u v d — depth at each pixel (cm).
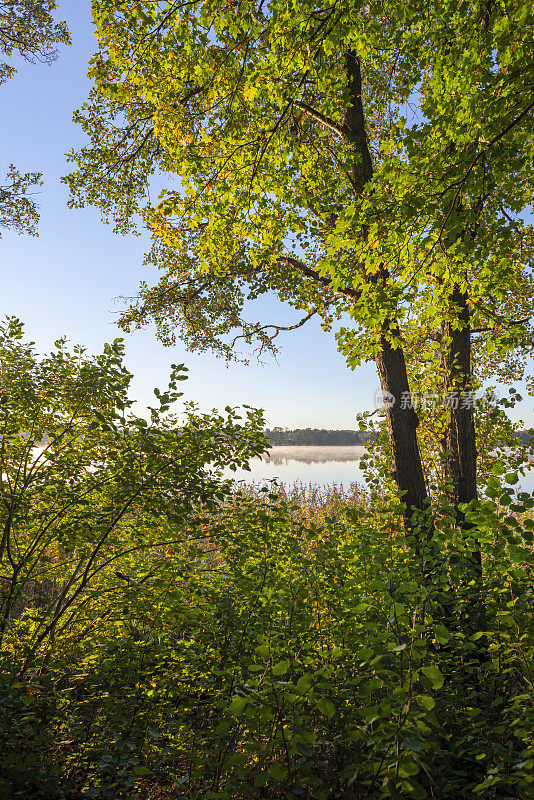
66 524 417
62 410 438
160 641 417
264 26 479
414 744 214
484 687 345
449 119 384
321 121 611
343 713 317
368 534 419
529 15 341
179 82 555
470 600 382
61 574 467
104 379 424
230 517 427
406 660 279
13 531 443
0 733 302
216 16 470
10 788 275
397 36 454
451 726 325
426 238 424
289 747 238
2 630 382
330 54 465
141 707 358
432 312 487
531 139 397
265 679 251
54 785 295
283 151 551
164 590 403
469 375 642
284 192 557
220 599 385
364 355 580
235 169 548
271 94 488
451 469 621
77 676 375
